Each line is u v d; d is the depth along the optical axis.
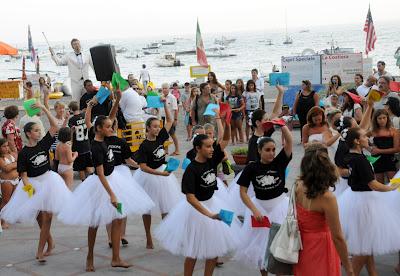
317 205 4.31
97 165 6.22
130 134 11.73
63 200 6.83
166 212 7.22
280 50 170.12
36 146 6.83
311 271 4.39
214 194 6.05
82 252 7.28
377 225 5.56
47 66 150.62
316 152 4.30
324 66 18.11
